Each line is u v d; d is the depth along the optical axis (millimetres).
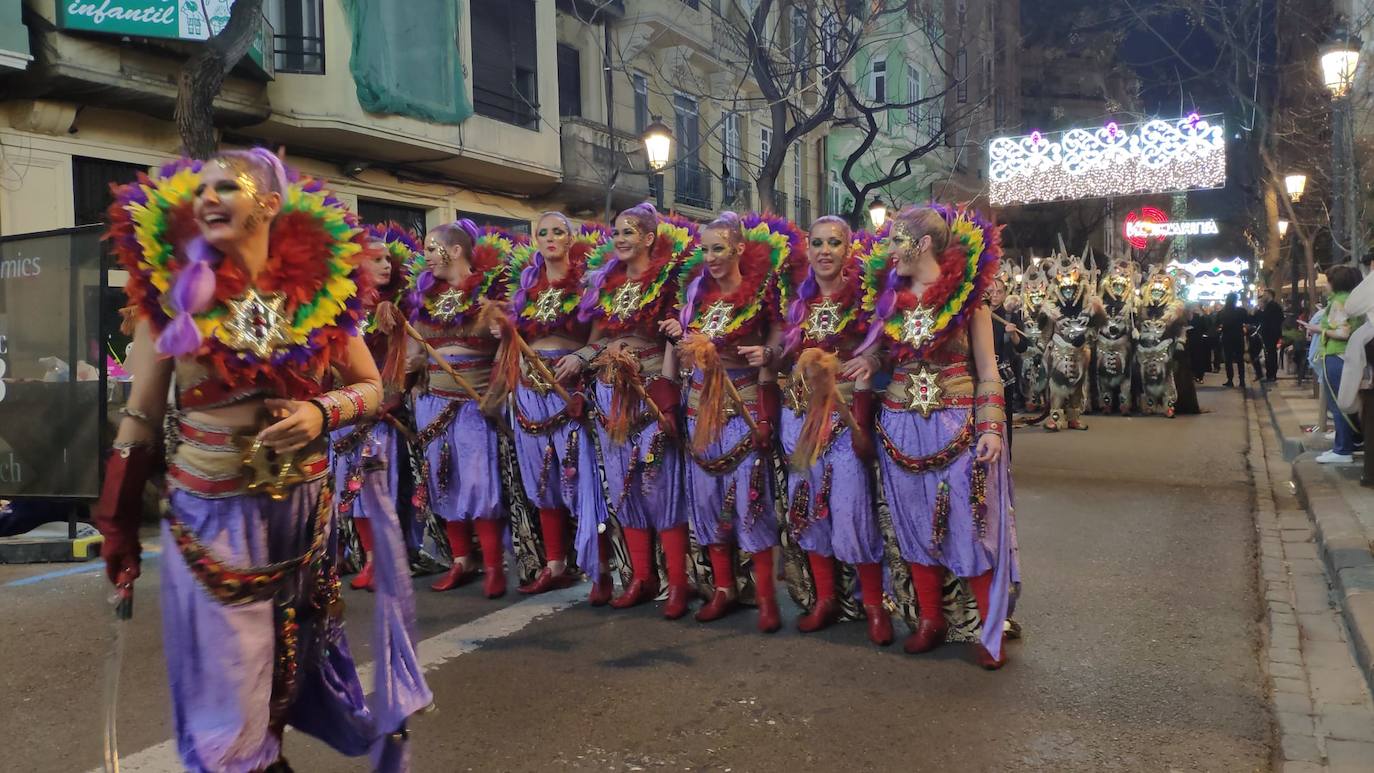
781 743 3367
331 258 2400
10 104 10641
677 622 4781
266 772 2379
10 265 6402
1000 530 4020
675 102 21328
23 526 6840
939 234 3979
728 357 4637
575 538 5496
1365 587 4719
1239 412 14859
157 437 2330
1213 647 4289
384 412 5324
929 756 3252
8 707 3736
